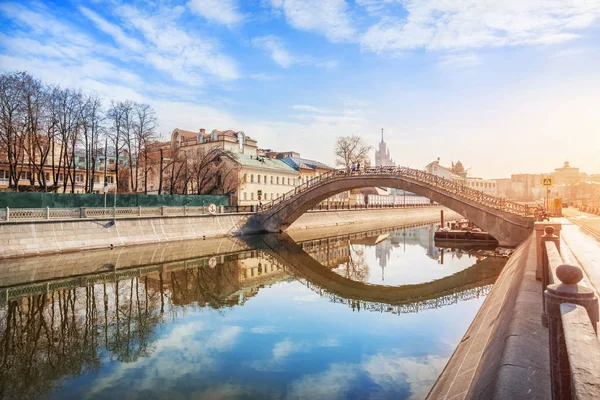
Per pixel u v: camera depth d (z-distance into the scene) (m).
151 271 22.72
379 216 74.62
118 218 30.77
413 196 114.25
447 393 6.13
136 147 47.31
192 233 36.72
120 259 25.58
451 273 22.59
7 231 23.98
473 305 15.05
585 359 1.98
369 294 17.80
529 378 4.19
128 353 10.35
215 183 58.34
